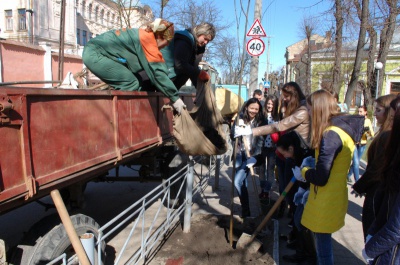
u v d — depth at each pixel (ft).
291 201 13.71
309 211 9.10
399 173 5.82
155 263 11.03
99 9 125.08
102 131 8.96
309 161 9.89
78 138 7.99
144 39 10.59
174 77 12.46
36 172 6.72
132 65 11.14
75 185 10.16
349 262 11.67
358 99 73.10
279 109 17.44
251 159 14.25
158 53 10.68
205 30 12.29
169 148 15.94
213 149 12.09
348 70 68.39
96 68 10.99
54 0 104.53
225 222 14.53
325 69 81.00
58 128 7.32
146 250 11.16
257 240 12.23
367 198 9.73
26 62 50.11
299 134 11.39
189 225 13.50
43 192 6.98
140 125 11.27
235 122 15.96
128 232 14.37
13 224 14.94
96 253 8.64
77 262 7.54
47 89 6.91
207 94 13.35
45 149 6.96
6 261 7.57
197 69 12.41
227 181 22.84
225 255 11.55
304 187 11.13
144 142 11.53
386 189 6.47
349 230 14.37
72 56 61.93
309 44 80.79
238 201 18.35
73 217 8.45
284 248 12.86
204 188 20.35
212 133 13.57
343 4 37.42
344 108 29.25
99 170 9.12
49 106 7.05
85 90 8.14
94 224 9.01
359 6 37.60
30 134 6.56
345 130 8.57
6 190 5.94
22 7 97.81
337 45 44.65
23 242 8.23
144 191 20.61
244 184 14.90
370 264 6.27
